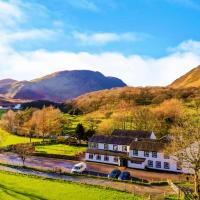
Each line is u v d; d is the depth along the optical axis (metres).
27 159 109.62
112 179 79.25
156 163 96.31
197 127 59.62
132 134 115.94
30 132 148.25
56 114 174.38
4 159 108.62
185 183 75.50
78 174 84.38
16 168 93.31
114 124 155.00
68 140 140.00
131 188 71.12
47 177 80.62
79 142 139.75
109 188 69.88
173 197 62.91
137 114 151.38
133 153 100.62
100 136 111.69
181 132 62.50
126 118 165.25
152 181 79.00
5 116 184.25
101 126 155.12
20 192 65.62
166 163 94.62
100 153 105.31
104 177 80.94
